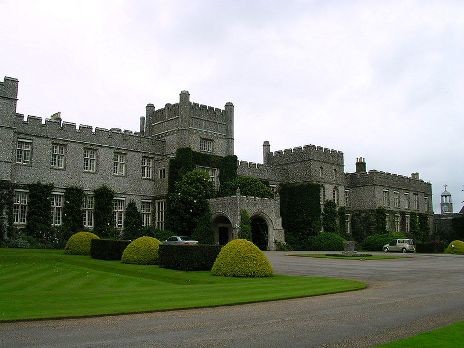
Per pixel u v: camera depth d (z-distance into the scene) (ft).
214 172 155.63
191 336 28.63
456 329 28.73
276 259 106.63
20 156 120.37
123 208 140.26
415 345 24.54
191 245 75.51
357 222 198.39
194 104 154.40
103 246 93.91
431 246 164.66
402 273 76.43
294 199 176.24
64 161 128.47
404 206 211.61
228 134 162.20
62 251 106.32
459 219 213.05
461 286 57.67
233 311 37.83
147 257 85.20
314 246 163.22
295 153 182.19
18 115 120.26
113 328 30.81
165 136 154.92
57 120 128.16
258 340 27.63
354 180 202.80
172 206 139.03
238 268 67.21
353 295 48.37
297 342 27.17
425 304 41.70
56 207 125.59
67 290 51.60
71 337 28.09
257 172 175.73
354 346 26.27
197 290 50.16
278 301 43.68
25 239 112.16
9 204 111.96
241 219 131.95
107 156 138.10
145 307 38.19
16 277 65.10
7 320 32.24
